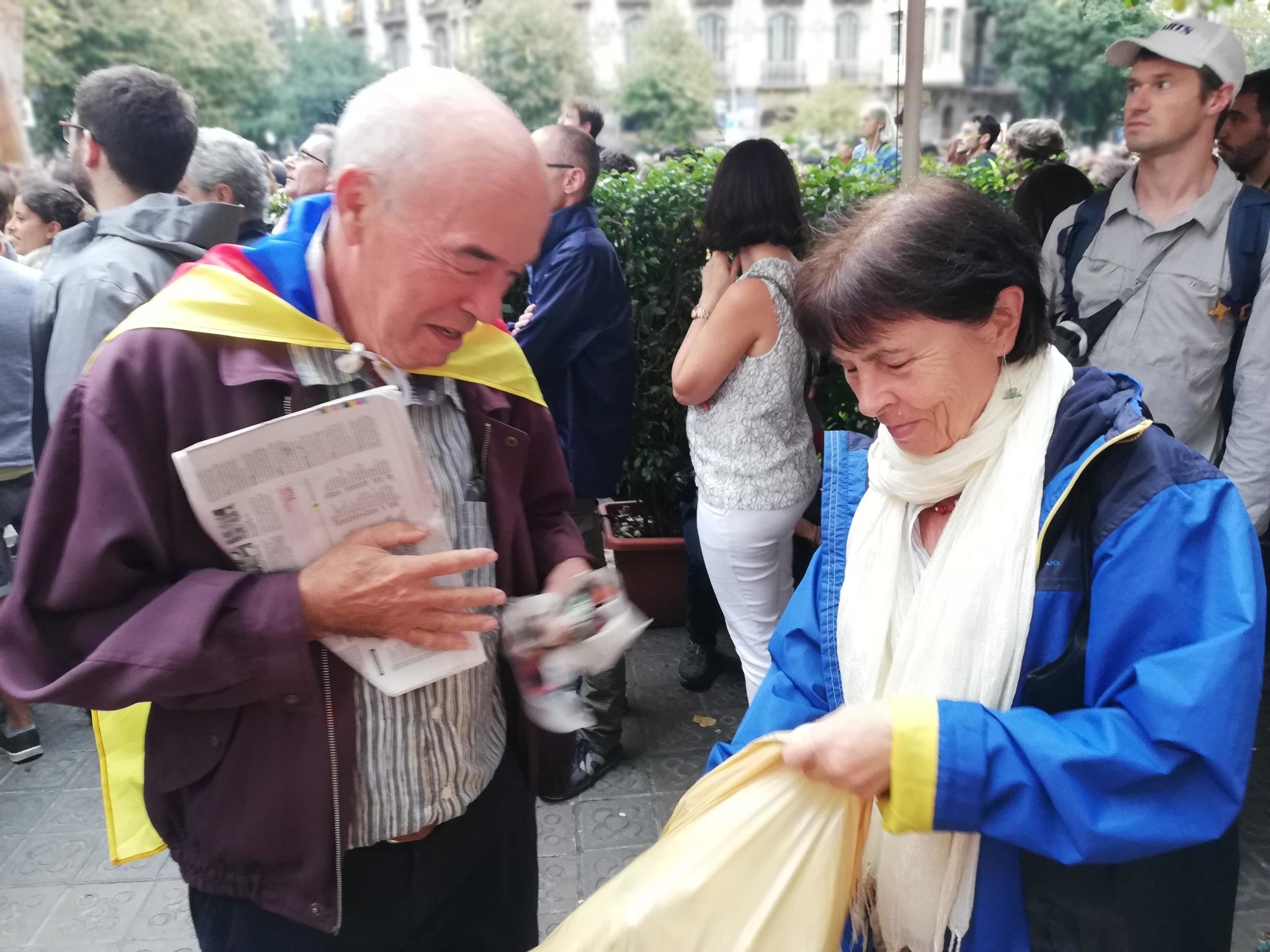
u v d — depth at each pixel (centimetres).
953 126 4356
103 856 260
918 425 103
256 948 121
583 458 292
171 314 106
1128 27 676
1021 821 91
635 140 4509
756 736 125
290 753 112
